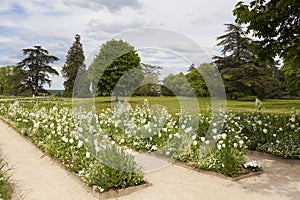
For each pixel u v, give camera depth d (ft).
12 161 20.24
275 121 27.37
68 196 14.10
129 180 15.02
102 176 14.51
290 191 14.84
